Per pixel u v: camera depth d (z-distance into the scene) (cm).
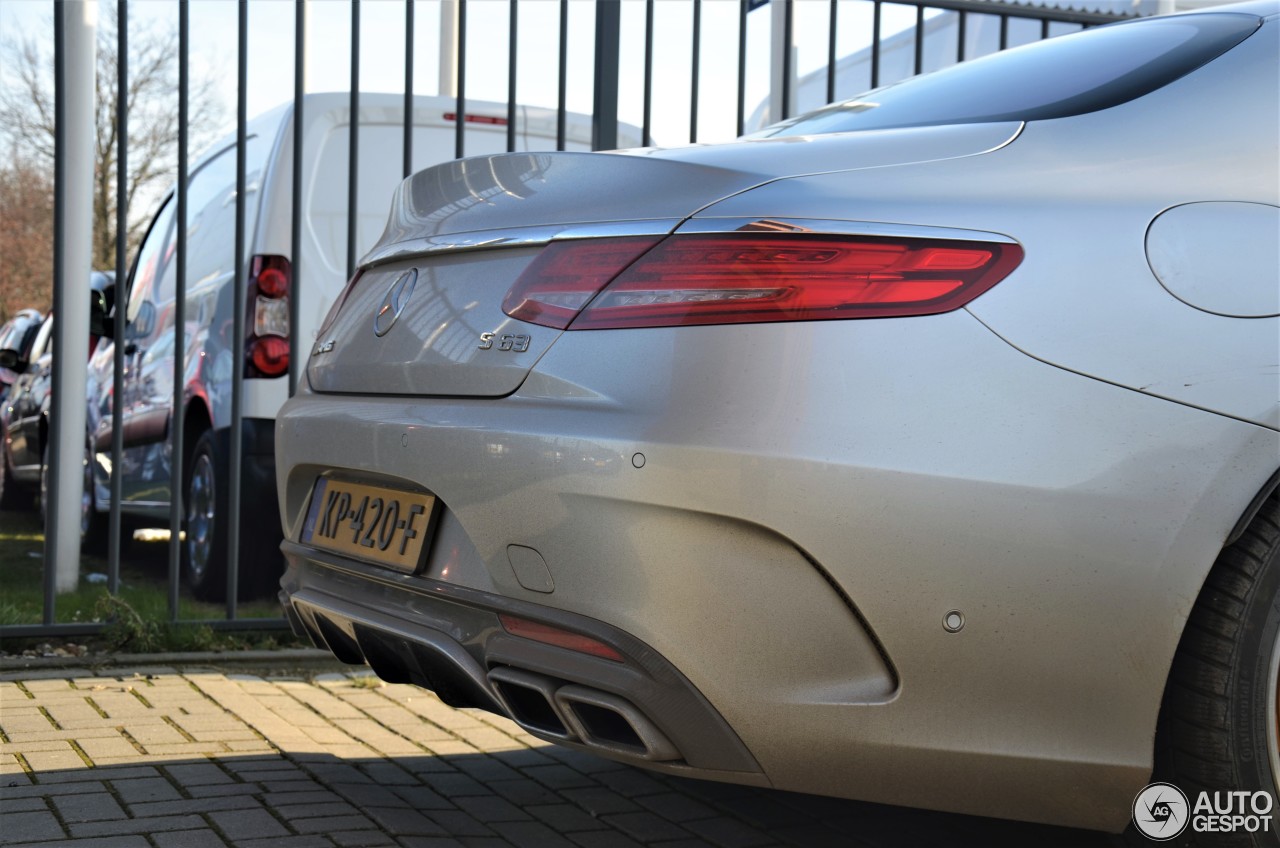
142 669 381
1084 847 256
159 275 602
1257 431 198
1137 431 195
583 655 199
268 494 479
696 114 445
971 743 194
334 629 253
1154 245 205
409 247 251
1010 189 209
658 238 204
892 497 189
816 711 191
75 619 439
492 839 253
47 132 1931
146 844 237
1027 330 196
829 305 194
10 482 865
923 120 251
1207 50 243
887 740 192
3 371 885
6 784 269
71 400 488
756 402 191
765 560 190
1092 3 509
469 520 212
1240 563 200
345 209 504
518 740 325
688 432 190
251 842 240
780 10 550
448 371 224
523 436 204
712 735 193
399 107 522
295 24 413
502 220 230
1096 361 196
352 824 254
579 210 219
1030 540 191
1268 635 200
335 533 254
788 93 484
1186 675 200
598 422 196
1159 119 227
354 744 314
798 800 285
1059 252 201
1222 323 202
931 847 257
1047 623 192
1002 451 191
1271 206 214
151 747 301
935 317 195
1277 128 226
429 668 227
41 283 2030
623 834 260
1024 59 275
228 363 489
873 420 190
